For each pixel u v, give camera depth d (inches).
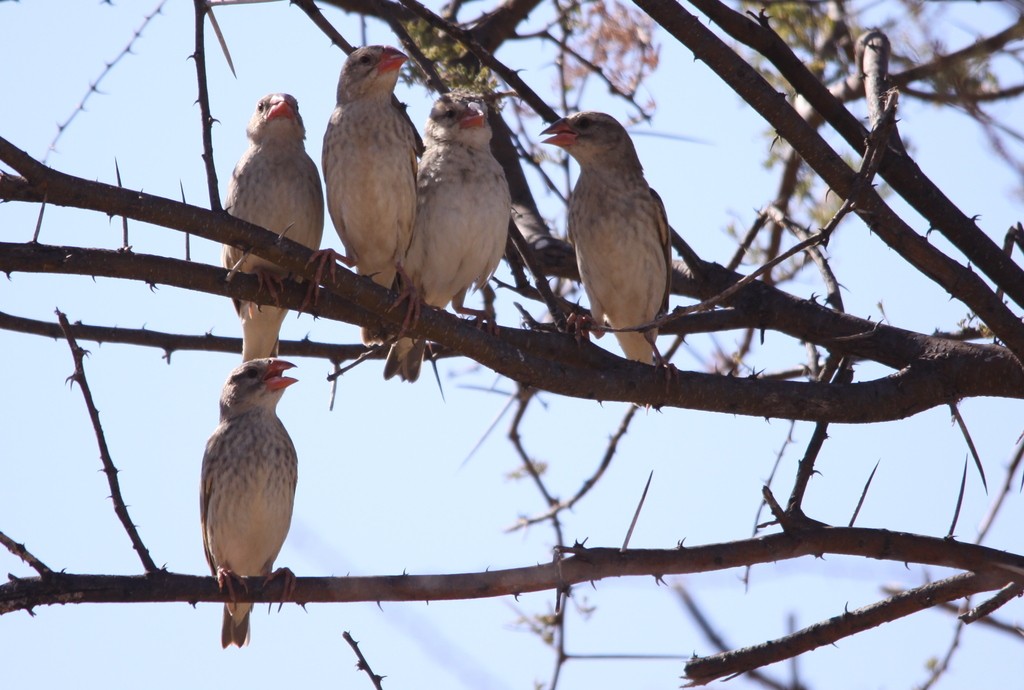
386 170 438.6
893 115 316.8
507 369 365.7
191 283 334.0
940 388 400.8
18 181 305.6
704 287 504.4
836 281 489.1
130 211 313.6
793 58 365.1
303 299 348.5
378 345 361.4
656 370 385.4
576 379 375.6
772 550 331.3
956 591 341.1
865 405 391.5
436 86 444.5
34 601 298.0
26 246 314.2
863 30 472.7
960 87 263.4
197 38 335.3
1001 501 391.2
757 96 353.7
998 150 242.7
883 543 339.6
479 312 425.7
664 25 350.3
